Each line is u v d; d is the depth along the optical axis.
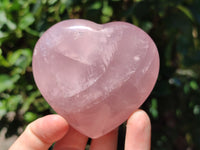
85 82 0.13
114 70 0.13
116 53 0.13
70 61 0.13
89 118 0.14
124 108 0.14
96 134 0.14
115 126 0.14
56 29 0.14
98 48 0.13
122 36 0.13
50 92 0.13
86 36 0.13
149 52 0.14
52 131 0.14
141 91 0.14
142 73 0.13
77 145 0.16
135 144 0.14
